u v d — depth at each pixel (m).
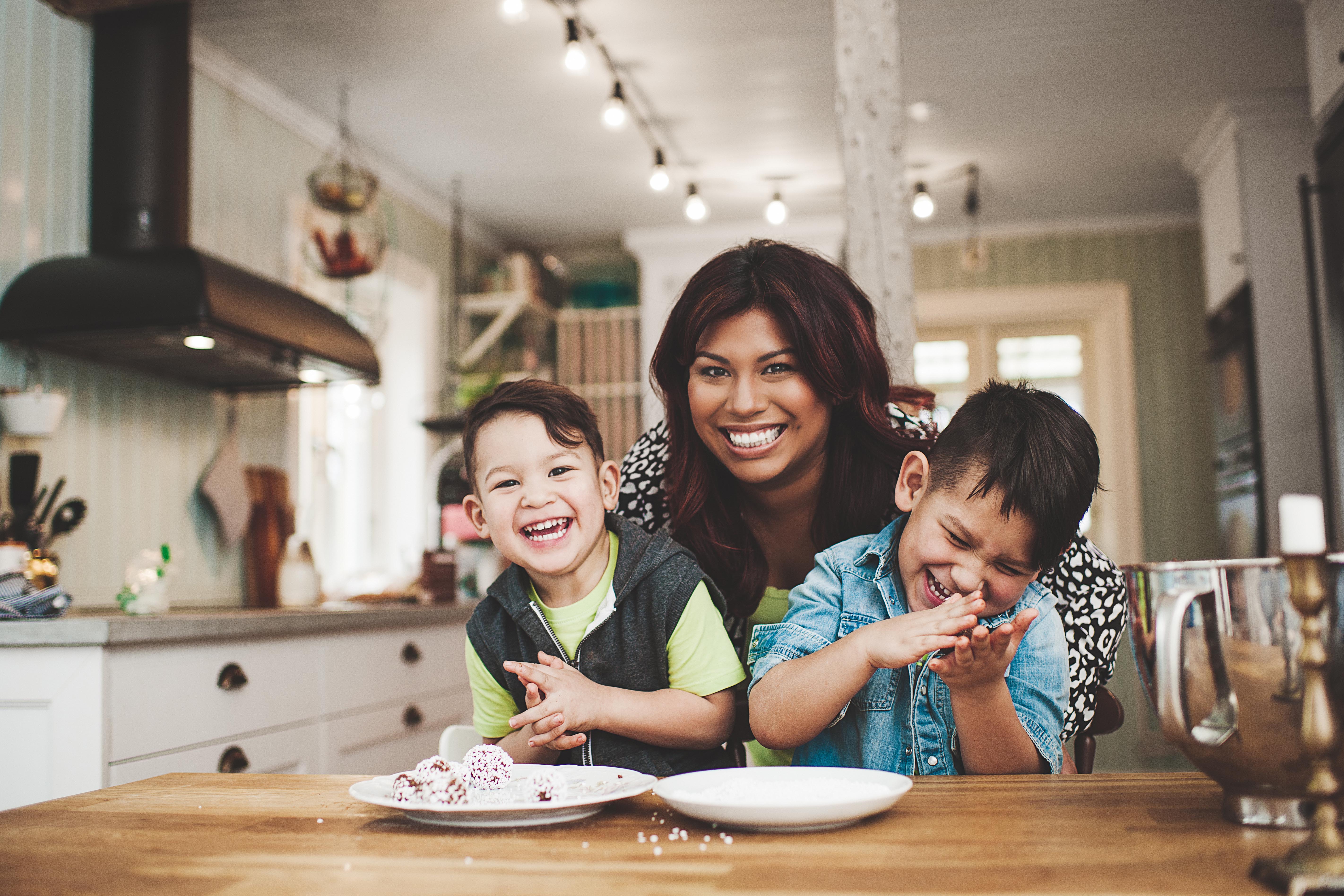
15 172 2.56
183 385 3.11
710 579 1.13
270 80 3.56
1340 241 3.03
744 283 1.09
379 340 4.07
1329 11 3.09
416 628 3.07
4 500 2.44
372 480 4.51
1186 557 5.13
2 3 2.54
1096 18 3.32
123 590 2.47
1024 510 0.91
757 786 0.78
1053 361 5.49
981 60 3.58
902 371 2.28
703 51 3.44
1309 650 0.60
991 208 5.10
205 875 0.60
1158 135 4.24
